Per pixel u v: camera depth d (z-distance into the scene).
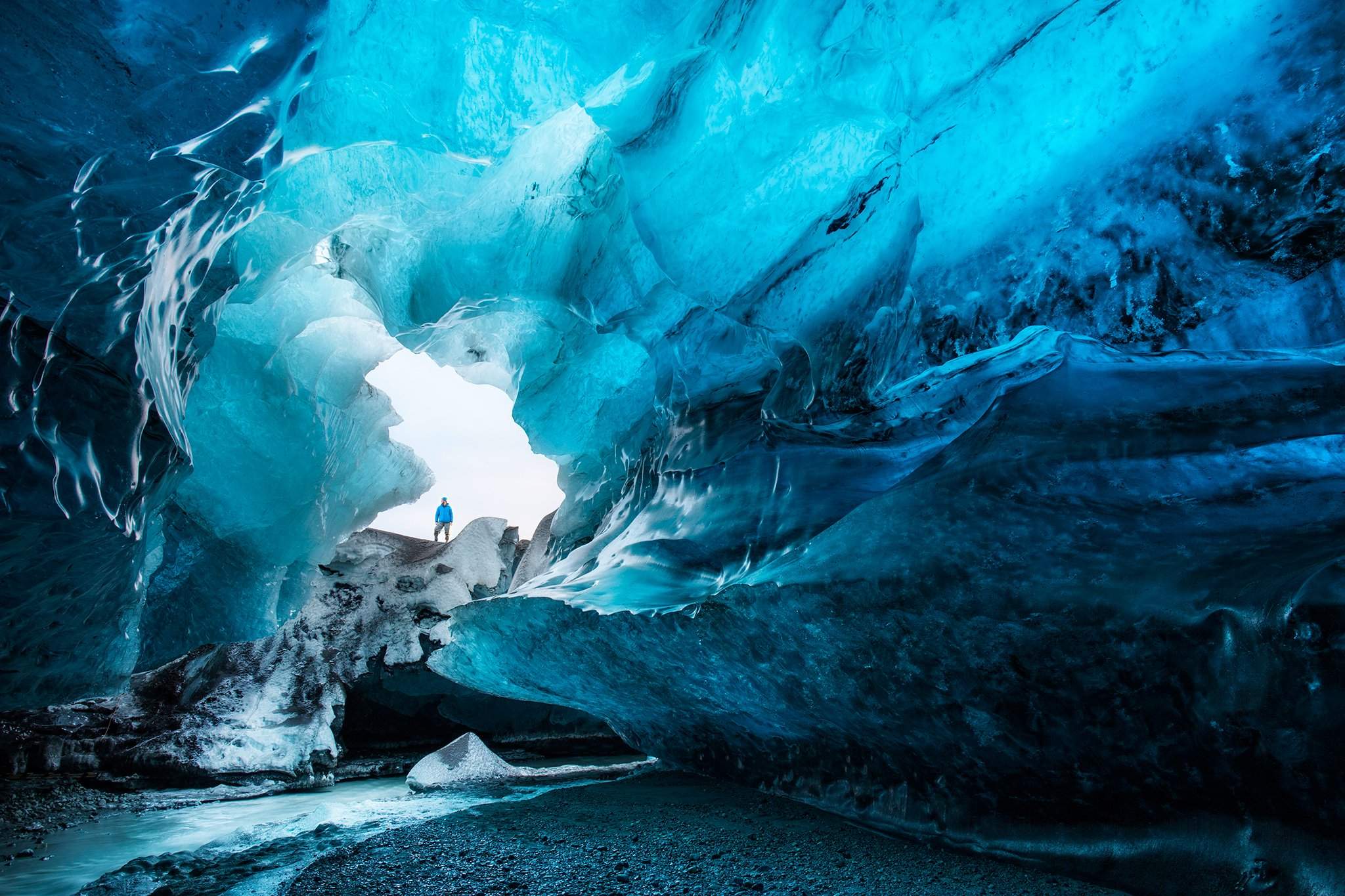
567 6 4.06
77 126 2.82
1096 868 2.94
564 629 5.54
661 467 6.28
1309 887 2.22
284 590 8.30
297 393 7.02
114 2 2.75
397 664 10.26
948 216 4.02
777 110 4.14
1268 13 3.11
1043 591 2.98
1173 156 3.37
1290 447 3.10
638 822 4.45
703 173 4.27
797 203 4.33
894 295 4.16
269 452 6.90
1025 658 3.03
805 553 4.08
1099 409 3.53
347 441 8.20
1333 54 2.97
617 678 5.70
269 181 4.43
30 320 3.03
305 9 3.25
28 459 3.04
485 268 5.66
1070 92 3.59
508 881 3.37
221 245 4.50
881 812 4.10
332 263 6.14
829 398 4.46
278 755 8.21
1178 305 3.38
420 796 6.14
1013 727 3.18
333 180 5.25
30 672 4.10
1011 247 3.84
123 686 5.11
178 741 8.09
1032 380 3.84
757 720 4.96
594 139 5.11
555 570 6.99
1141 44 3.40
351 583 11.02
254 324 6.31
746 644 4.30
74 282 3.06
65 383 3.19
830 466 4.91
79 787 7.59
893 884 3.07
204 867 4.05
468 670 7.31
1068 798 3.13
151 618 6.50
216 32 3.01
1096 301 3.57
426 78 4.29
